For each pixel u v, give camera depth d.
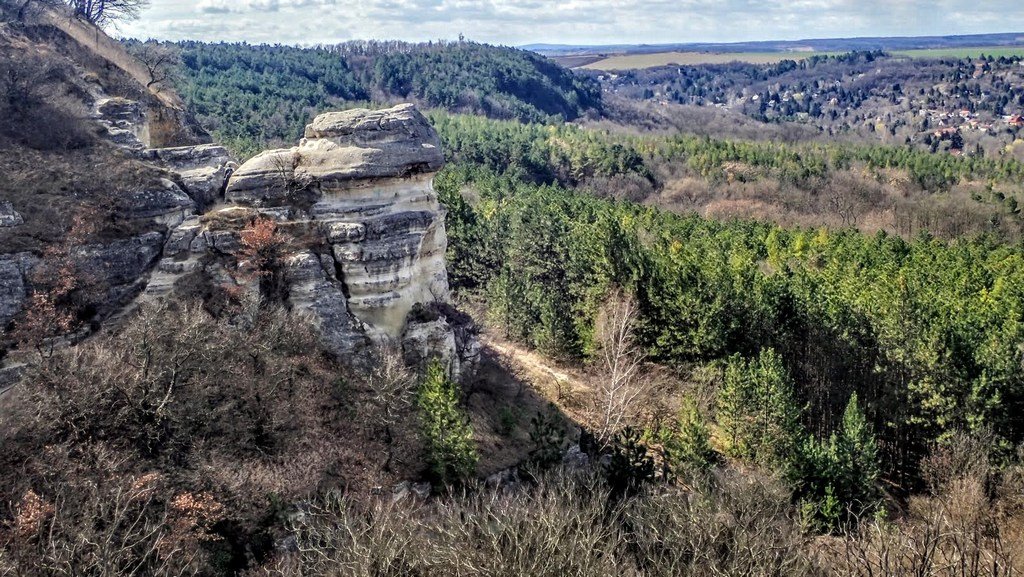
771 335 62.94
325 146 47.56
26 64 52.41
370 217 46.94
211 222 45.91
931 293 68.69
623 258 68.19
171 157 50.66
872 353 61.31
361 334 46.66
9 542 30.25
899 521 47.38
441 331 49.28
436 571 32.41
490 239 83.88
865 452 48.66
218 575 33.25
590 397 60.00
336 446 40.84
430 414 41.91
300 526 35.88
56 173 45.44
